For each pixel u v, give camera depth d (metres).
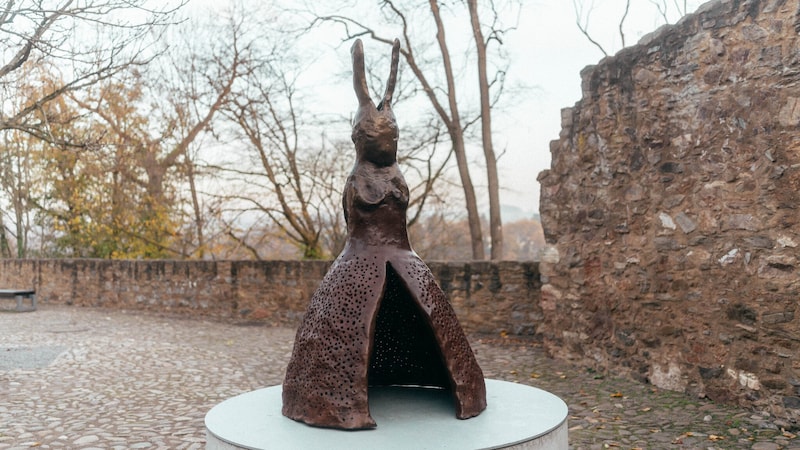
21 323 13.16
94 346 10.01
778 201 5.28
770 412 5.27
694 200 6.13
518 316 10.04
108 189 18.52
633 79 6.90
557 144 8.20
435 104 15.43
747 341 5.53
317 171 15.72
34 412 5.93
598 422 5.34
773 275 5.30
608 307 7.30
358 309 3.32
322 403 3.24
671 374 6.37
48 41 8.83
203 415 5.81
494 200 14.83
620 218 7.12
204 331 11.80
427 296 3.43
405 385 4.12
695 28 6.11
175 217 17.45
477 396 3.48
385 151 3.56
